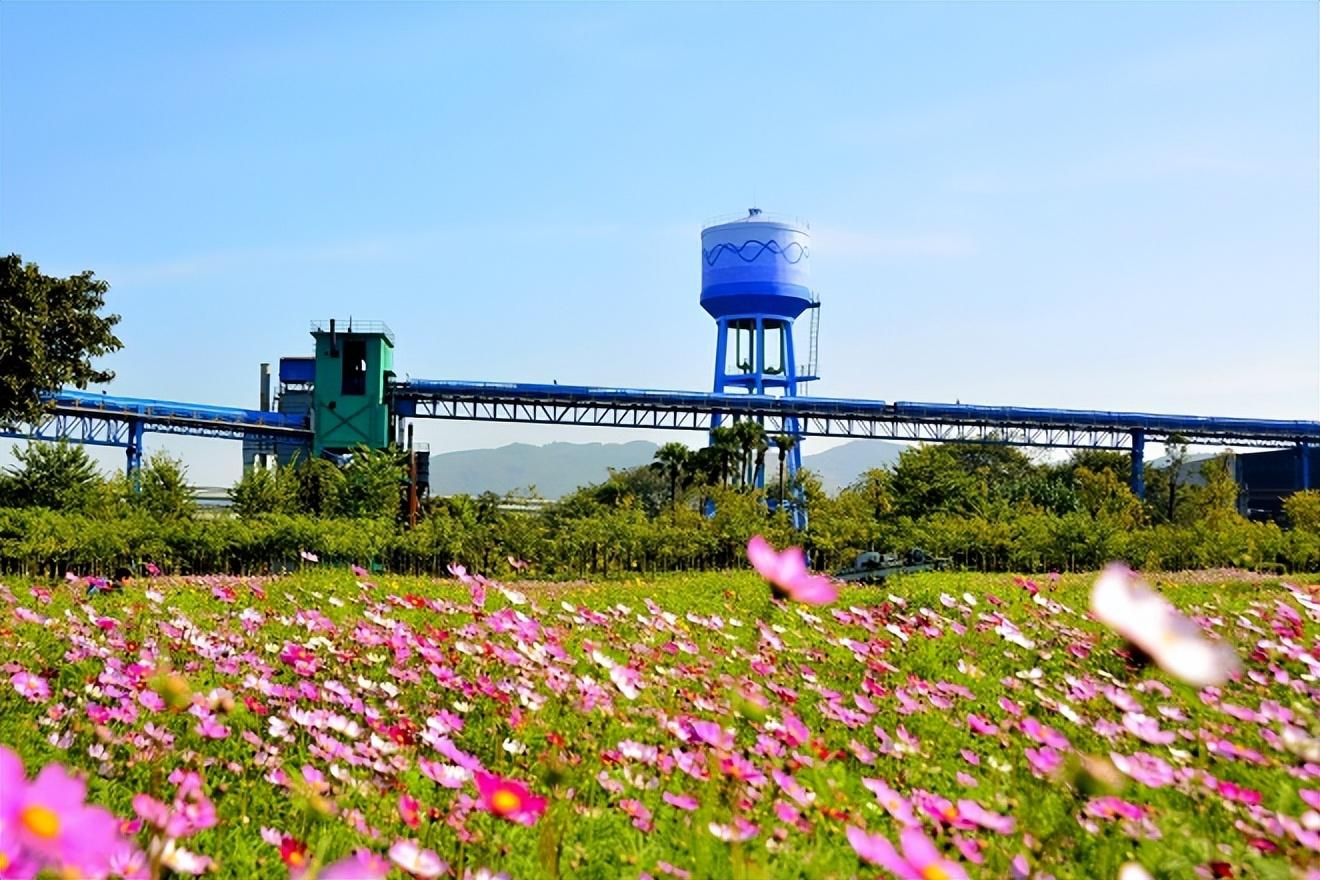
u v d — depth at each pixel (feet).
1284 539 73.87
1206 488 119.96
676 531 79.25
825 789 11.05
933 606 33.65
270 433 137.18
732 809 9.59
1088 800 9.80
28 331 71.31
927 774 12.64
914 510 103.91
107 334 78.74
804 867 8.93
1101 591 4.64
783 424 152.35
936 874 5.16
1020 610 29.91
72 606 25.98
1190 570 73.97
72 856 3.43
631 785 11.27
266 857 9.41
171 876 7.25
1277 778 11.85
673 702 15.03
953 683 18.86
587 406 144.66
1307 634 23.99
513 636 17.52
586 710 13.89
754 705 9.43
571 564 75.31
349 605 30.40
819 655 20.76
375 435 136.56
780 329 174.09
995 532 77.82
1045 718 15.64
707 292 171.53
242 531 65.98
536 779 11.27
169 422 126.41
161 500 77.25
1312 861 8.81
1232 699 15.90
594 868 9.39
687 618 24.14
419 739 12.65
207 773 11.52
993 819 8.64
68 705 14.62
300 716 12.12
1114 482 120.88
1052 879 8.79
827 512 87.86
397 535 73.41
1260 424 161.07
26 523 55.72
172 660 17.74
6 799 3.43
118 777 11.41
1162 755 12.34
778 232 169.78
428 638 18.37
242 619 22.49
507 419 144.97
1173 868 8.70
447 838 9.44
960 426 154.81
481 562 74.08
